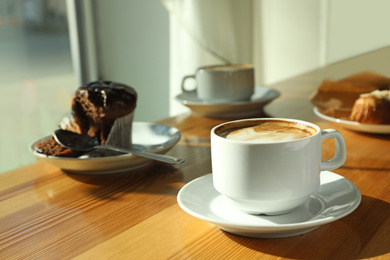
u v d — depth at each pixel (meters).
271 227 0.36
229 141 0.40
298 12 1.58
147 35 2.23
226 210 0.43
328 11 1.43
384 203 0.46
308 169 0.40
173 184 0.54
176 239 0.41
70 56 5.93
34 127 5.56
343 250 0.38
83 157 0.60
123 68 2.38
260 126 0.45
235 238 0.40
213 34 1.85
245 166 0.39
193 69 2.00
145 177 0.57
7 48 6.12
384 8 1.23
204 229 0.42
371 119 0.69
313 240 0.39
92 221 0.45
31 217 0.47
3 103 5.97
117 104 0.61
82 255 0.39
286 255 0.37
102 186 0.54
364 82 0.95
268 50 1.74
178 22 1.99
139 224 0.44
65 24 5.96
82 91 0.62
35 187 0.55
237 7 1.76
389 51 1.23
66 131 0.61
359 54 1.30
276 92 0.91
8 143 5.11
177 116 0.88
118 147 0.61
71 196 0.52
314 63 1.59
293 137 0.41
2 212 0.49
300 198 0.40
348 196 0.42
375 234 0.40
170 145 0.60
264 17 1.70
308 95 0.99
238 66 0.93
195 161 0.62
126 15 2.28
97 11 2.37
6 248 0.41
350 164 0.58
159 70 2.24
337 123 0.71
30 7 6.12
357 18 1.29
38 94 5.96
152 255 0.38
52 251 0.40
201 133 0.75
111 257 0.38
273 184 0.39
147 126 0.72
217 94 0.85
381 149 0.63
